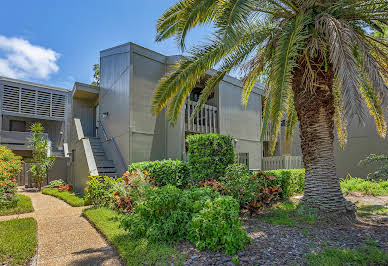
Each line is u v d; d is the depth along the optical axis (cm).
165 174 652
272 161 1286
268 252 307
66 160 1341
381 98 387
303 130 517
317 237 363
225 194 504
